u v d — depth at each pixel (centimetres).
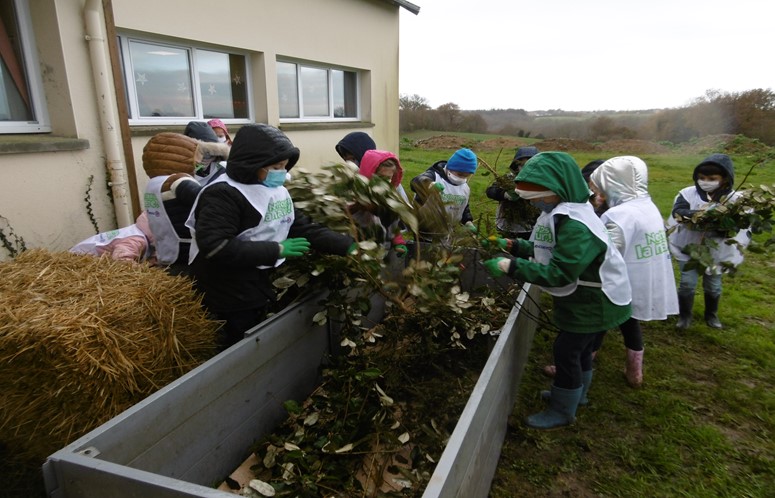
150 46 522
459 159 441
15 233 370
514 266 263
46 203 390
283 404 256
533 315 354
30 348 203
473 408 180
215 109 625
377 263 264
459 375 317
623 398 334
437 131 3025
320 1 757
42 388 213
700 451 283
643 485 258
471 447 178
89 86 414
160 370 234
